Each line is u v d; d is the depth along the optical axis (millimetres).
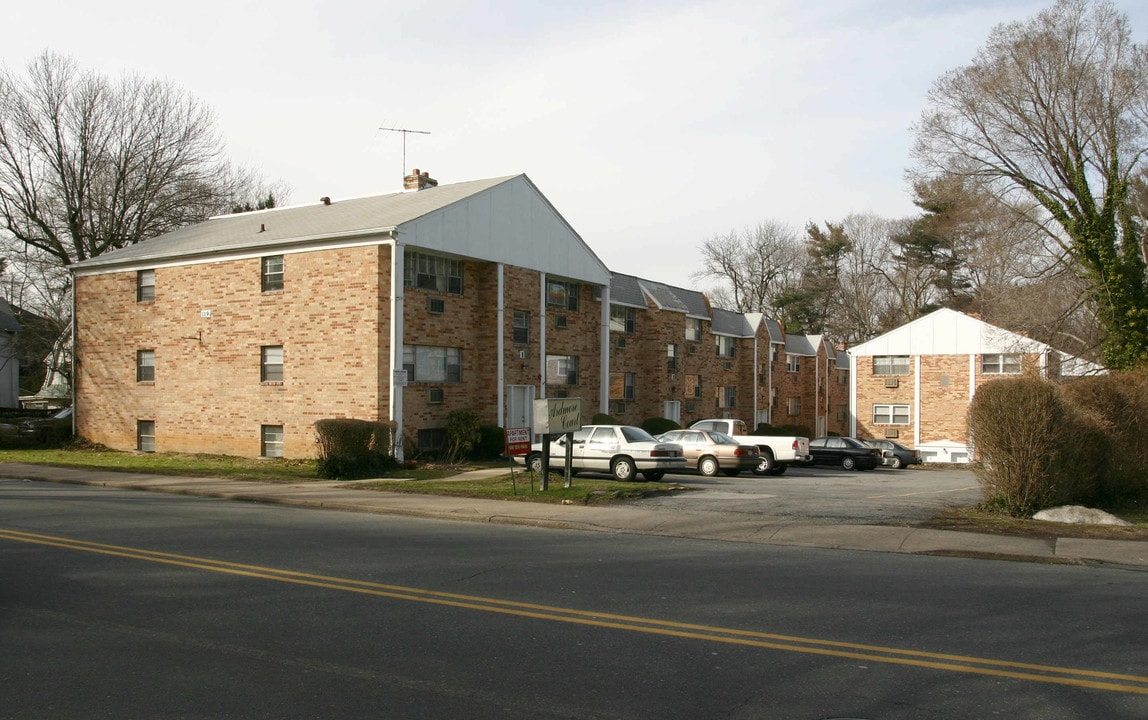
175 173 43844
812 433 62812
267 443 28672
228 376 29422
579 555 11789
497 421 30828
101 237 41625
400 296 26750
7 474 23453
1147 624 8039
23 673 6562
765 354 55562
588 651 7090
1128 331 29531
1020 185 31812
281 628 7836
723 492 19969
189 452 30266
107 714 5695
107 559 11141
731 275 81875
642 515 15648
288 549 12078
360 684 6273
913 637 7523
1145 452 18016
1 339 49688
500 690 6129
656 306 43500
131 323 32031
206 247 29719
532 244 33094
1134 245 29797
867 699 5938
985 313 55094
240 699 5969
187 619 8156
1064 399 16094
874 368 49750
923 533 13688
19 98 39719
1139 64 29188
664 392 43969
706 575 10367
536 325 33125
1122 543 12781
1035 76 30172
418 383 28219
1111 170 29547
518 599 8992
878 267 80562
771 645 7246
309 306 27719
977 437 16297
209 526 14328
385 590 9398
